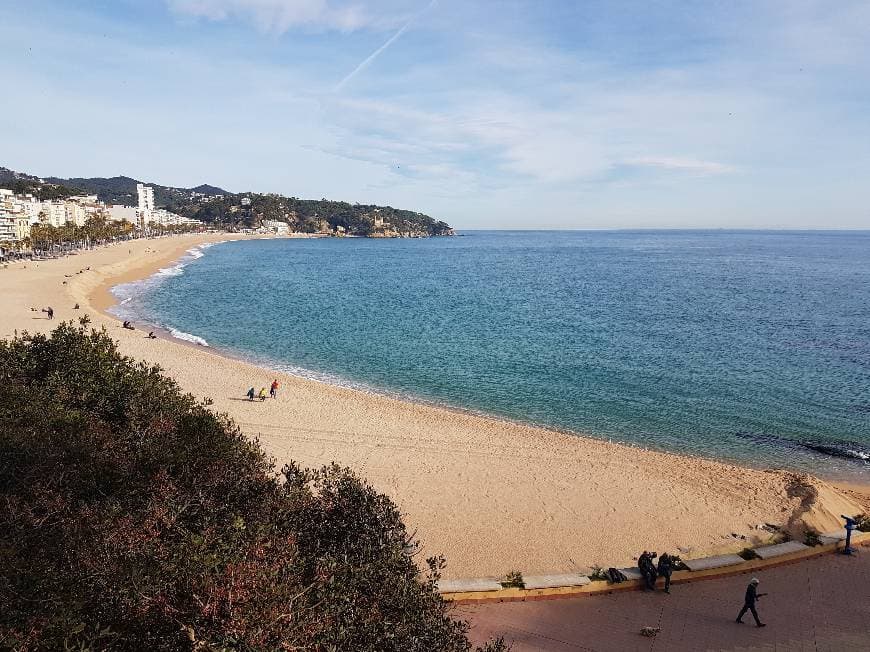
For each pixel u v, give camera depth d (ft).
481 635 44.09
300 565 30.04
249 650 22.63
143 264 425.28
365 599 29.58
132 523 32.27
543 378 139.74
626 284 362.33
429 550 60.80
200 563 25.45
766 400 123.65
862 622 46.68
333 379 136.67
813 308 256.11
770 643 43.91
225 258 552.41
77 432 44.62
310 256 627.05
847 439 102.53
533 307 260.42
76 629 24.21
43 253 447.83
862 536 60.64
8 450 39.65
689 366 152.25
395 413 107.76
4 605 25.88
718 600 49.83
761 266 510.58
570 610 47.93
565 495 75.25
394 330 200.64
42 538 31.78
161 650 23.58
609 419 111.55
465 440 94.94
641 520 68.54
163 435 46.55
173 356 144.05
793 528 64.18
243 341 177.88
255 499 38.11
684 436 103.24
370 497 38.45
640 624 46.09
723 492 76.48
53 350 62.85
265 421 99.86
